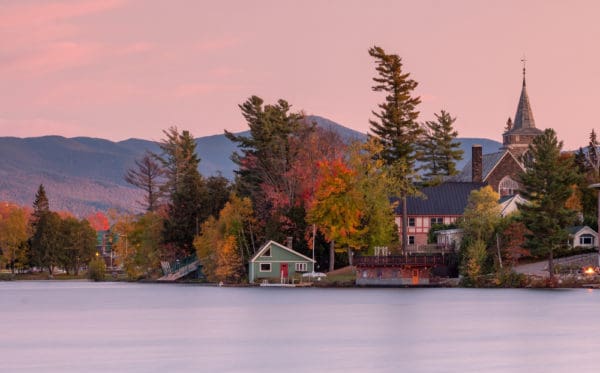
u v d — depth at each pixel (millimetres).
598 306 117188
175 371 71312
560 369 71250
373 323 101438
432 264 159000
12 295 165750
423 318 105375
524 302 123688
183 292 160500
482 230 157000
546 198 146500
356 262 162625
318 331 94812
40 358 77750
